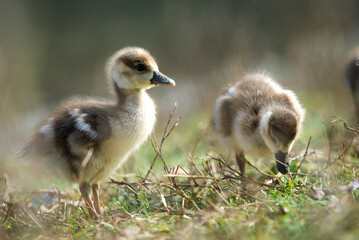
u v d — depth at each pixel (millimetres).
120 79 11062
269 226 7875
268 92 11883
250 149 11352
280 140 10273
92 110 10492
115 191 12195
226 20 29344
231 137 12008
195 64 29078
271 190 9711
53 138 10430
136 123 10656
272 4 32375
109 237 8570
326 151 11844
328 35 26672
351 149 11766
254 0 31875
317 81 22359
